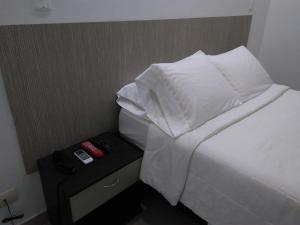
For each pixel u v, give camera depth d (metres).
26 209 1.39
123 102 1.56
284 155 1.12
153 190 1.70
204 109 1.35
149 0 1.55
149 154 1.33
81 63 1.33
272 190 0.93
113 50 1.46
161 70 1.34
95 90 1.46
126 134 1.54
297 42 2.58
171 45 1.80
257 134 1.29
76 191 1.07
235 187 1.03
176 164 1.21
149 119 1.38
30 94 1.19
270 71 2.86
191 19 1.86
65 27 1.21
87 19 1.29
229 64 1.76
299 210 0.87
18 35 1.07
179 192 1.23
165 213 1.54
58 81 1.27
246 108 1.58
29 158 1.30
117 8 1.40
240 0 2.28
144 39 1.60
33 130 1.26
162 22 1.66
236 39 2.46
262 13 2.63
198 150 1.15
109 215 1.44
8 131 1.19
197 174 1.16
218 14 2.12
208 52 2.18
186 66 1.45
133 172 1.35
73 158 1.29
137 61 1.62
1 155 1.20
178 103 1.33
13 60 1.08
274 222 0.94
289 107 1.65
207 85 1.43
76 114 1.42
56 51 1.21
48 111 1.29
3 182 1.25
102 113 1.57
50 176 1.16
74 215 1.12
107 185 1.21
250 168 1.02
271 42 2.77
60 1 1.16
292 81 2.73
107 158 1.30
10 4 1.01
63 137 1.41
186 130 1.26
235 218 1.05
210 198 1.13
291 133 1.32
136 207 1.54
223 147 1.15
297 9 2.49
